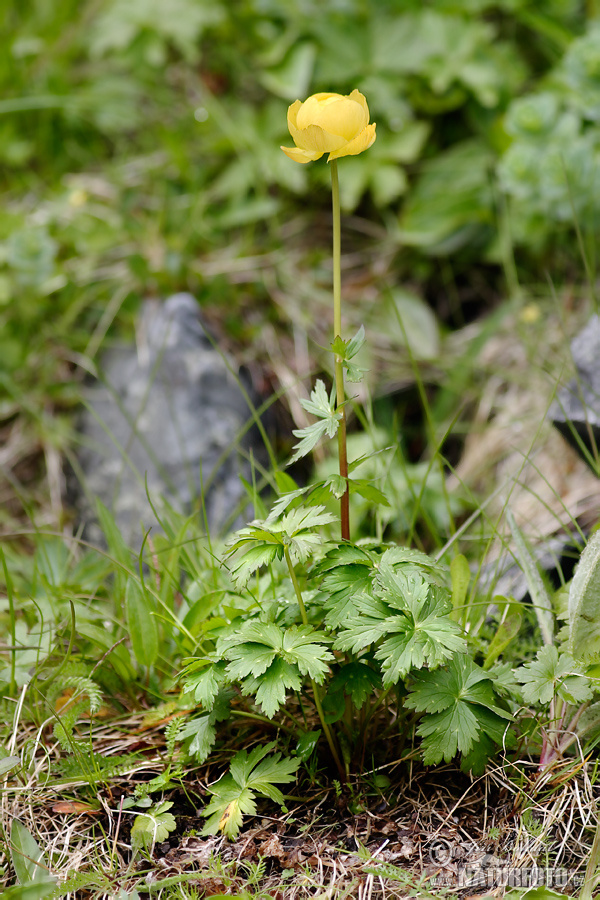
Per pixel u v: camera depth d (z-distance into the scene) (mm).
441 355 1752
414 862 1102
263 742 1156
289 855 1107
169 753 1156
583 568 1129
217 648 1109
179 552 1250
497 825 1115
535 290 1770
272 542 1108
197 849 1114
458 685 1100
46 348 1734
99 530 1457
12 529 1511
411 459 1667
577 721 1128
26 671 1209
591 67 1560
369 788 1135
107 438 1589
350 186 1810
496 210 1806
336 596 1104
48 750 1156
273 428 1622
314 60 1855
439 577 1187
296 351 1761
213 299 1783
